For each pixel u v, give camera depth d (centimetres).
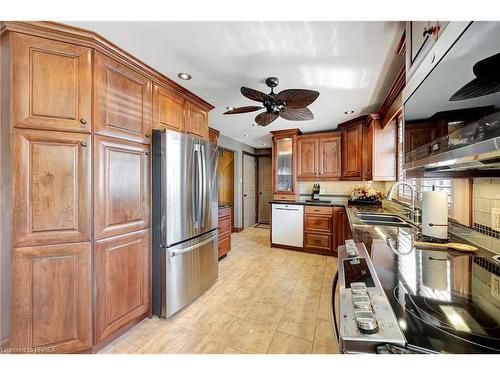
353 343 52
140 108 184
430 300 68
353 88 235
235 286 253
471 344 50
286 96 196
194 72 200
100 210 152
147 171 190
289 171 429
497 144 59
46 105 136
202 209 229
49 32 136
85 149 145
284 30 145
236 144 535
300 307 209
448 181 161
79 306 144
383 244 129
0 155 137
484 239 119
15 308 129
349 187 413
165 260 190
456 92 79
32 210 133
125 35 149
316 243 371
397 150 295
